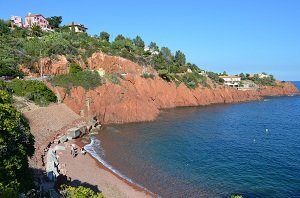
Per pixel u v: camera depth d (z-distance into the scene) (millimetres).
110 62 115500
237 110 132125
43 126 65688
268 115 120562
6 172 24516
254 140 74188
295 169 50938
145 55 143375
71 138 67500
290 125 98438
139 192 41250
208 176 47531
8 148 25453
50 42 107438
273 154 60906
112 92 95625
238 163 54344
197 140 72312
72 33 132750
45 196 33250
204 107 135500
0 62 82438
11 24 128500
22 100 71312
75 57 106938
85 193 29094
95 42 123562
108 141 68812
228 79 199625
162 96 124688
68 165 49844
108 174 47312
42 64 94750
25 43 102688
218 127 90938
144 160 55281
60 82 88188
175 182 44938
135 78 116125
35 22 142250
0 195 21172
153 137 74125
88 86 91750
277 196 40094
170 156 58125
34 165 44500
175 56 172750
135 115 95188
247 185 43844
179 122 96188
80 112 86500
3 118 25453
